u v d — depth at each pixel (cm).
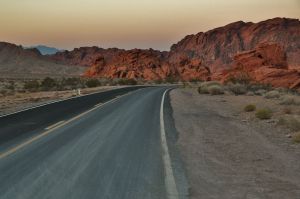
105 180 766
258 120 1745
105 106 2394
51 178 779
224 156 1004
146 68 18000
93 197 664
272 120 1705
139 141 1197
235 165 909
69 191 696
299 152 1059
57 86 6806
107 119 1745
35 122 1650
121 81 8744
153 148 1088
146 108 2277
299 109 2123
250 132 1410
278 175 823
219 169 868
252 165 909
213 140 1243
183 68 19412
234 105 2561
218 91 3753
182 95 3706
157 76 17200
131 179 774
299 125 1417
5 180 766
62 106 2398
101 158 959
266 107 2214
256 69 6444
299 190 719
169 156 984
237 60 7275
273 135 1345
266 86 4716
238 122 1703
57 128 1463
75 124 1577
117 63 18712
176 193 690
